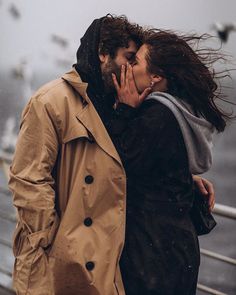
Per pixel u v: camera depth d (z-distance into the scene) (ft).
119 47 8.41
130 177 8.41
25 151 8.07
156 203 8.45
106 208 8.18
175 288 8.50
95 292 7.98
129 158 8.14
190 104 8.55
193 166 8.60
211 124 8.64
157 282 8.31
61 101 8.07
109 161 8.09
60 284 8.00
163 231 8.41
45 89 8.14
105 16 8.60
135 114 8.43
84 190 8.03
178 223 8.54
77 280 7.98
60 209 8.23
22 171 8.09
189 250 8.56
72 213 8.00
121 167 8.12
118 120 8.25
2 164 14.03
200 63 8.51
